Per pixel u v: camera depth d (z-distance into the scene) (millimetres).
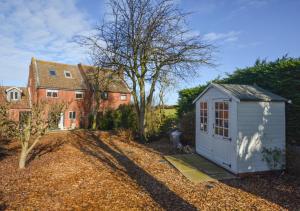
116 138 13844
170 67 12742
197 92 13820
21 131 7445
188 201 5043
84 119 28844
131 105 19969
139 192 5523
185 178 6680
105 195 5281
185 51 12328
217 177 6711
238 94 7160
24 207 4555
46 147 10891
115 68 13250
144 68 13062
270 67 9383
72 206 4684
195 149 10289
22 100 25969
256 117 7055
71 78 29109
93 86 27625
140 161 8570
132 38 12398
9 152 9648
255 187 5922
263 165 7070
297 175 6738
